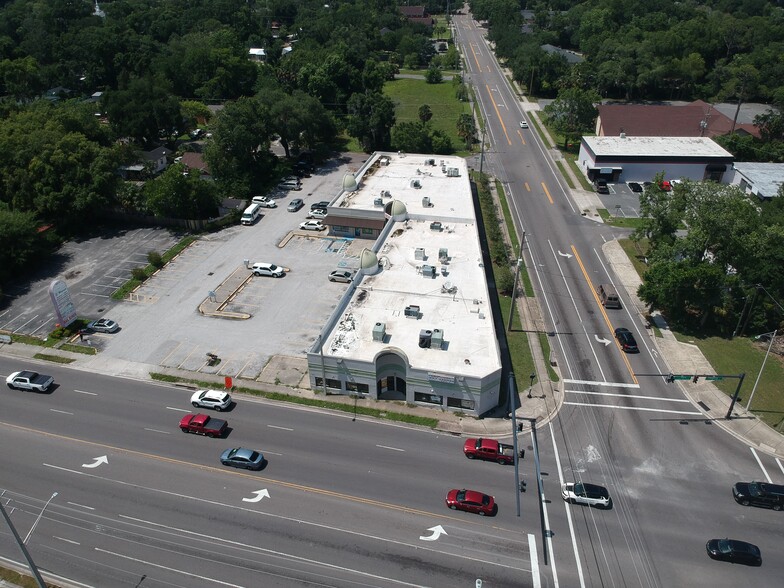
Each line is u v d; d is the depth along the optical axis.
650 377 71.50
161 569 48.34
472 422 64.44
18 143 104.25
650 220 90.75
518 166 136.62
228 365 73.12
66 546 50.56
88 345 76.94
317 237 104.56
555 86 180.25
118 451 60.88
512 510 53.59
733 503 54.62
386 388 68.44
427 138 140.62
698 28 194.25
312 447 61.12
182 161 128.75
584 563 48.75
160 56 189.12
